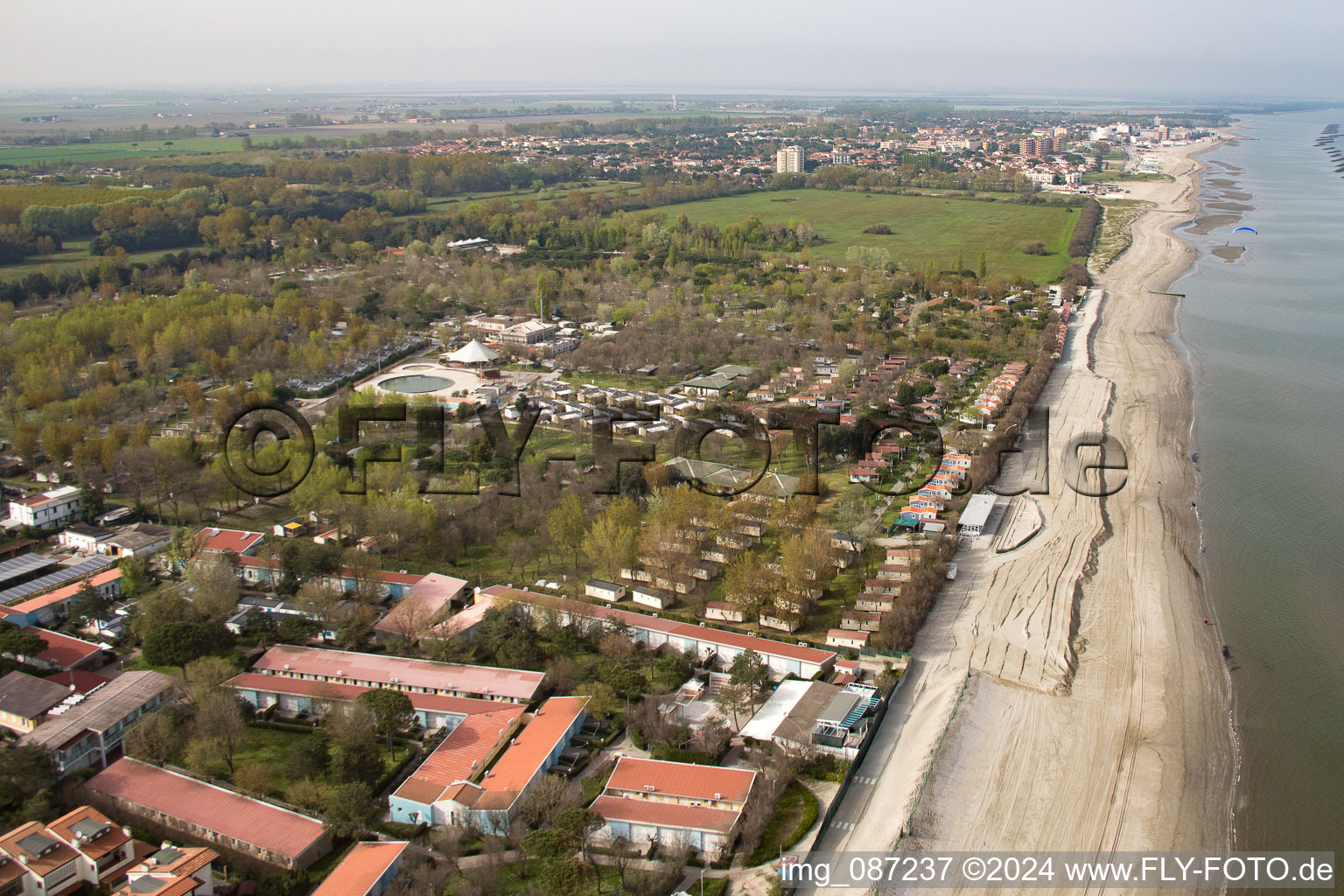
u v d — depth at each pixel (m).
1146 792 146.12
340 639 179.50
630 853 132.12
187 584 197.12
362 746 144.50
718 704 162.12
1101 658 181.25
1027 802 143.75
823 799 143.50
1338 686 172.88
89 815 127.38
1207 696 170.00
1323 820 141.12
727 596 194.12
